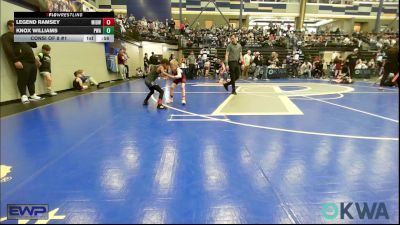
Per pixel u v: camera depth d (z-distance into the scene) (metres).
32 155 3.20
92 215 2.01
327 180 2.57
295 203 2.18
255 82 13.93
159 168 2.84
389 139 3.89
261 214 2.03
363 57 16.00
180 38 21.41
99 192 2.34
